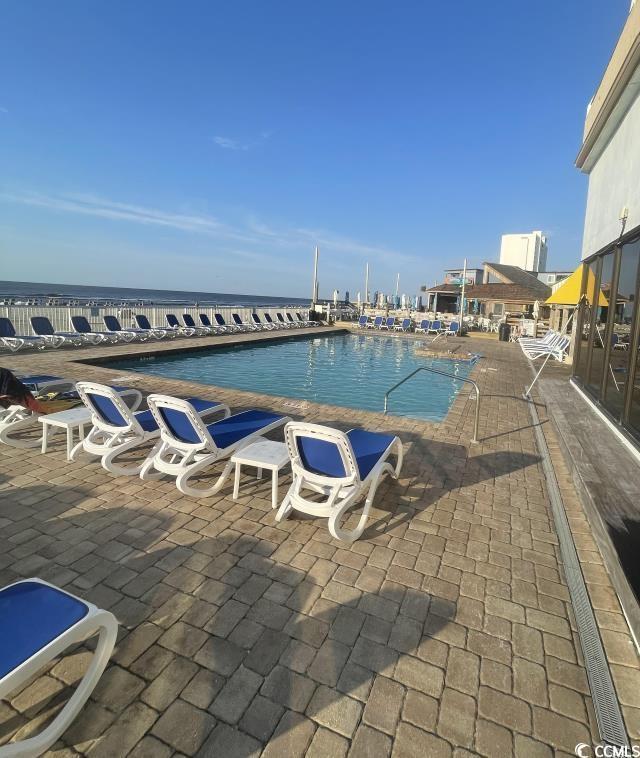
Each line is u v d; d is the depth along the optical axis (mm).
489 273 37344
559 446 5977
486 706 2168
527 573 3227
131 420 4664
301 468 3732
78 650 2404
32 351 13320
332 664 2369
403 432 6543
